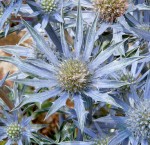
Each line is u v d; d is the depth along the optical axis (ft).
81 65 1.15
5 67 1.97
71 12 1.31
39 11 1.27
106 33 1.32
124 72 1.26
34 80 1.12
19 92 1.37
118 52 1.27
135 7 1.32
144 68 1.34
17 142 1.34
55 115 1.84
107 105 1.47
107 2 1.29
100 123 1.23
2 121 1.35
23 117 1.37
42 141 1.32
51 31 1.26
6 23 1.30
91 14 1.32
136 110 1.19
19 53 1.42
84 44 1.17
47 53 1.15
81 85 1.13
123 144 1.18
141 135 1.19
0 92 1.33
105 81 1.12
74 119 1.26
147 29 1.34
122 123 1.19
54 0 1.29
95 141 1.24
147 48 1.33
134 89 1.19
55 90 1.14
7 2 1.27
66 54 1.17
